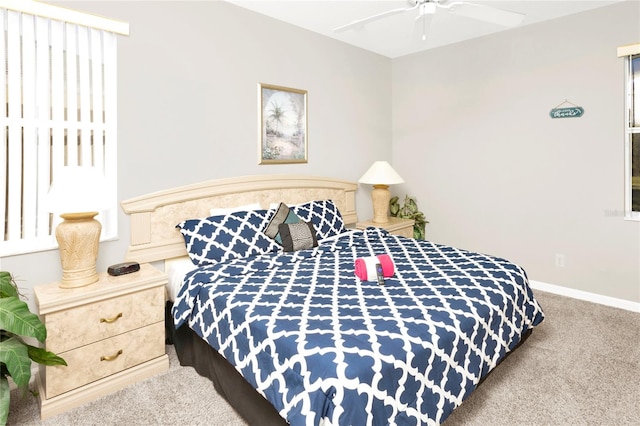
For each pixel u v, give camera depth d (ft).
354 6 10.32
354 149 13.98
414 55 14.66
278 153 11.44
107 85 8.17
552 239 11.86
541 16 11.13
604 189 10.79
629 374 7.25
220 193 9.95
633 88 10.22
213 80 9.81
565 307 10.70
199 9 9.45
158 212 8.95
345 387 4.11
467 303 6.02
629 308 10.55
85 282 6.78
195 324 7.00
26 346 5.68
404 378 4.57
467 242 13.84
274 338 5.07
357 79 13.89
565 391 6.73
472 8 7.34
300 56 11.88
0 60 6.88
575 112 11.07
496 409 6.26
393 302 6.02
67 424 6.01
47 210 6.36
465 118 13.48
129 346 7.07
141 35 8.50
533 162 12.04
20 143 7.17
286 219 9.60
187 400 6.60
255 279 7.32
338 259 8.70
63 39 7.56
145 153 8.72
